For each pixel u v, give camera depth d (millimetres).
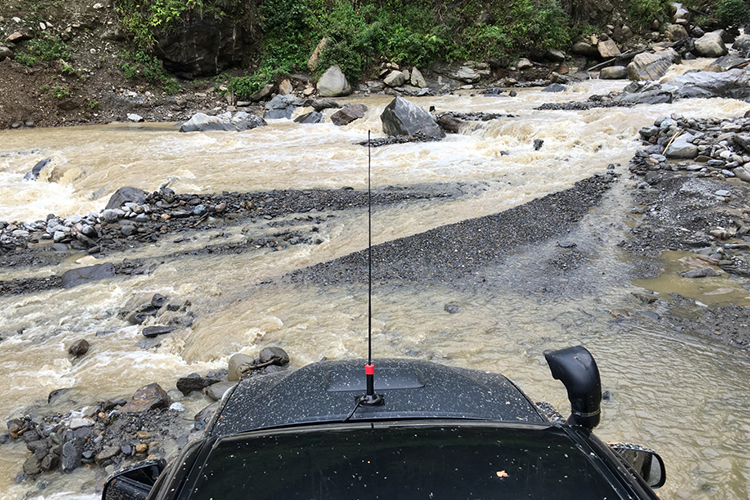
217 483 1597
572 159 13406
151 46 23562
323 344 5781
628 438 4020
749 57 23672
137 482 2139
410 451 1724
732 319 6039
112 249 9383
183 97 23703
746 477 3582
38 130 19688
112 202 11305
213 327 6367
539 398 4551
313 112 21203
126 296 7492
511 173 12812
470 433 1849
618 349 5461
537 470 1635
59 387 5203
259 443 1812
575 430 1973
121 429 4281
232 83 24203
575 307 6508
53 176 14172
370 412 2107
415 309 6609
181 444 4090
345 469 1629
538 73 28812
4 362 5758
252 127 20344
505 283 7285
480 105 21797
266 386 2541
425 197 11469
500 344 5641
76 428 4293
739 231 8398
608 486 1587
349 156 15492
